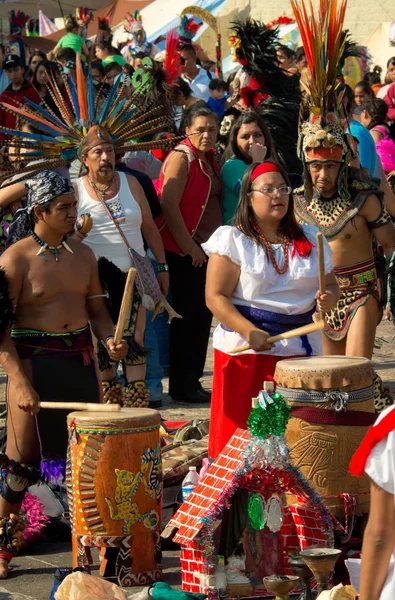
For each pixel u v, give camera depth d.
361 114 13.48
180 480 6.81
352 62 20.58
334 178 7.28
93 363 6.22
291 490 5.41
